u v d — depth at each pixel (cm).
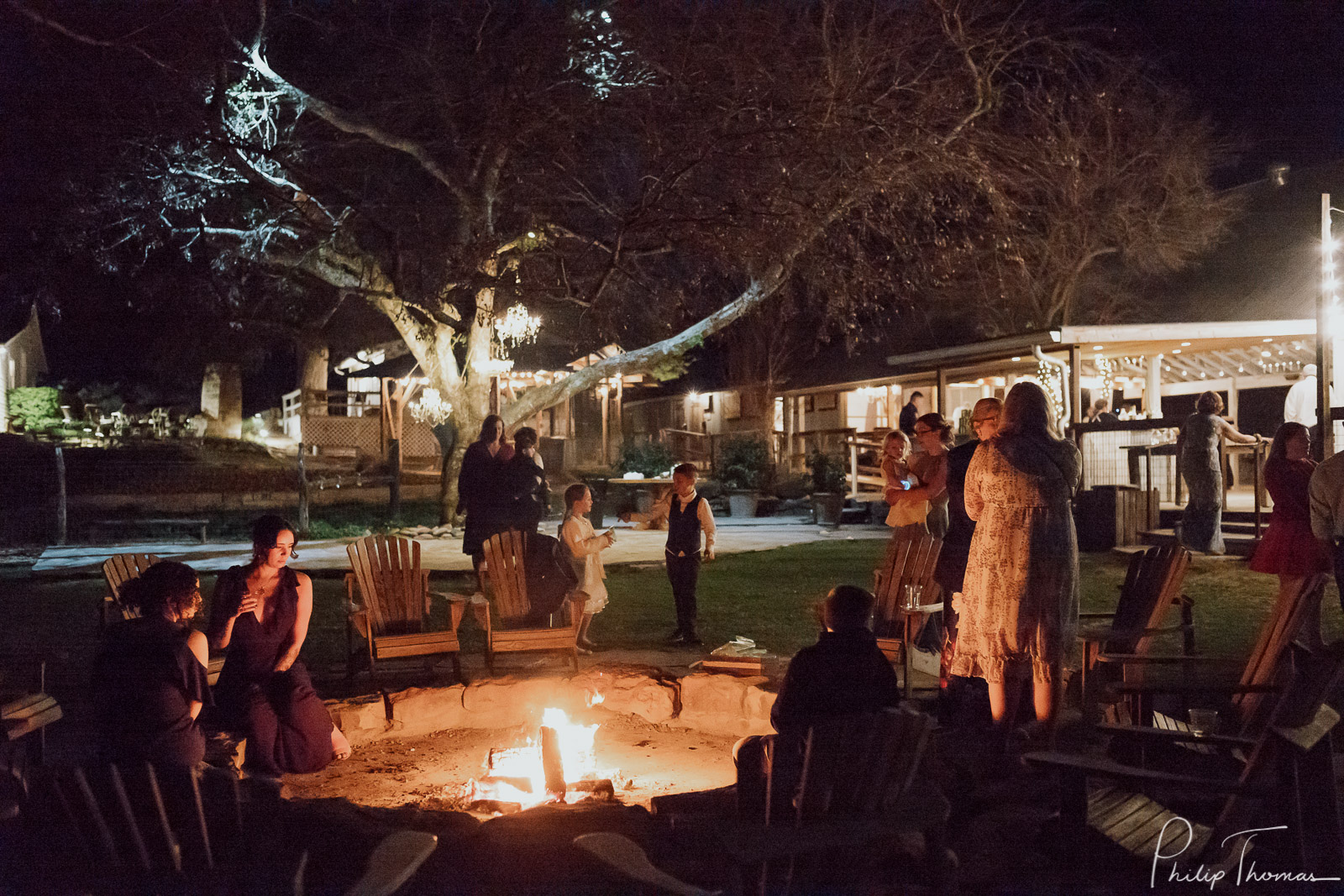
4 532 1931
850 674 425
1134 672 605
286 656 579
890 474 746
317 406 3625
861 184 1991
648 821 389
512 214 2223
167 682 467
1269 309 1898
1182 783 367
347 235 2125
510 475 1022
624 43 1955
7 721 480
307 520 1956
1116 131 2439
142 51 1841
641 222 1973
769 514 2473
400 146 2045
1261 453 1323
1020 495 504
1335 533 676
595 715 712
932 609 677
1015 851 411
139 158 1891
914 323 3133
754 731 661
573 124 2025
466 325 2067
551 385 2238
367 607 743
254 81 1998
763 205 1970
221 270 2169
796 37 1984
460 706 688
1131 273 2642
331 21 2017
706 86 1950
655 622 1010
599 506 2025
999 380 2997
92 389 3672
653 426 4644
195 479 2680
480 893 368
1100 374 2247
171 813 299
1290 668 496
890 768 327
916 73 2048
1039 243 2488
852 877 329
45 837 294
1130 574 646
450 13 1944
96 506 2284
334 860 385
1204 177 2500
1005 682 512
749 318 3391
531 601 804
